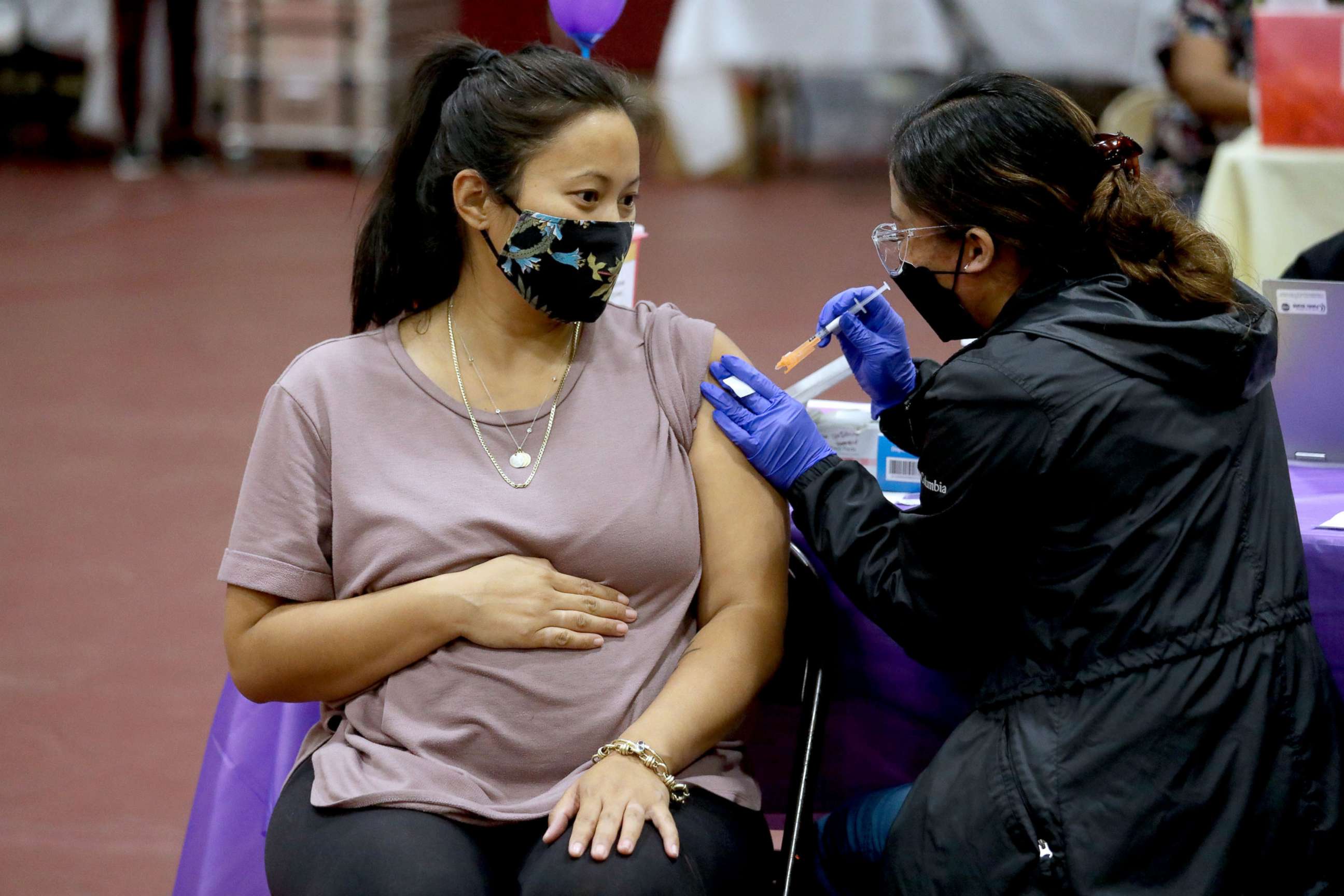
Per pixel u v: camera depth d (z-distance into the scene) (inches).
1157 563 102.6
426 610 112.8
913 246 110.8
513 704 113.3
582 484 117.1
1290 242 254.7
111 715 197.3
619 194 116.7
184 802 177.8
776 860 118.3
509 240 116.3
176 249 494.9
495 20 608.4
